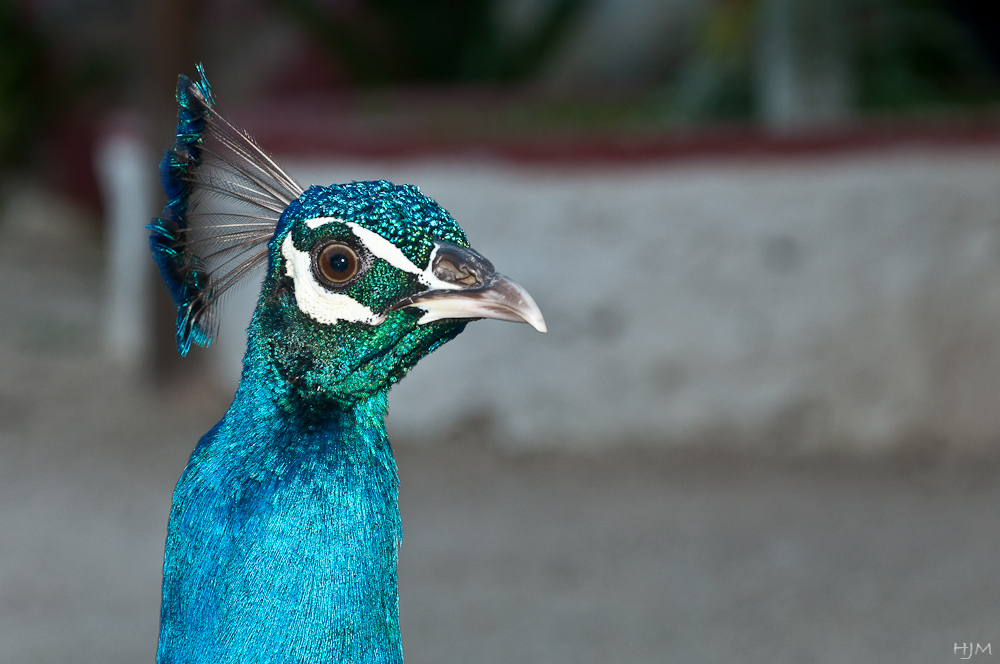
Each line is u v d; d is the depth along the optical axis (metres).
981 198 11.38
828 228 11.48
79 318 17.09
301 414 3.22
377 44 21.06
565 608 7.98
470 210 12.05
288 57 22.98
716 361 11.73
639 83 21.88
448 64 21.34
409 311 3.23
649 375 11.84
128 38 24.31
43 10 24.36
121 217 14.86
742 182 11.55
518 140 11.95
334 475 3.14
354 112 16.45
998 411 11.55
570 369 11.95
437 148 12.15
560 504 10.33
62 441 12.09
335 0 21.09
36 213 22.98
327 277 3.22
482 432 12.19
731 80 15.20
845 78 12.65
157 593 8.34
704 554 8.99
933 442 11.56
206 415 13.04
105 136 14.95
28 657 7.05
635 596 8.15
